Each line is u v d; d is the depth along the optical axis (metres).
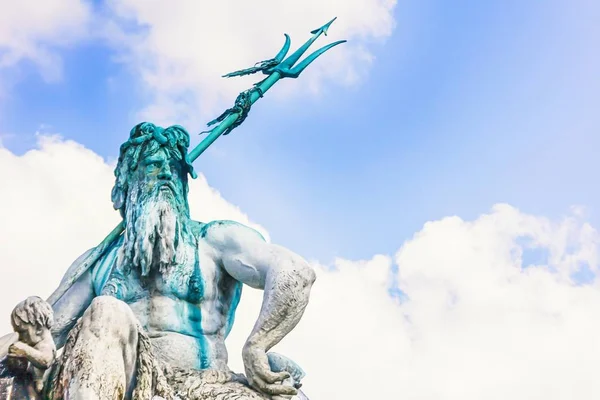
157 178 6.36
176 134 6.52
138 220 6.22
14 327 5.07
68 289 6.47
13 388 5.03
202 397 5.62
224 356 6.24
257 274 6.13
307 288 6.00
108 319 5.14
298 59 7.83
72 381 5.01
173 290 6.15
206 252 6.34
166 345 6.00
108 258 6.43
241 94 7.39
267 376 5.76
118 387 5.08
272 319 5.88
